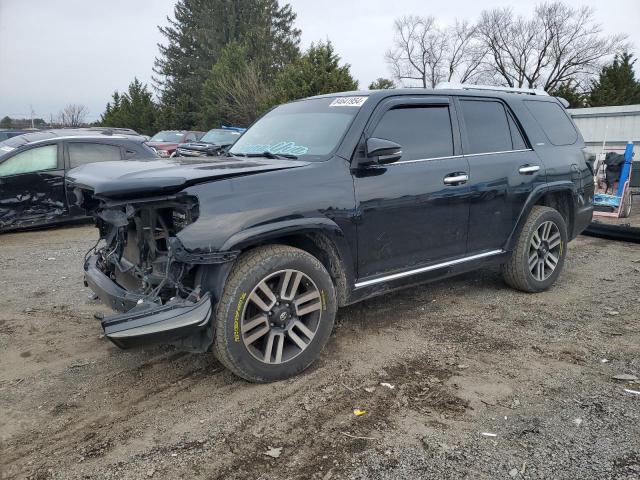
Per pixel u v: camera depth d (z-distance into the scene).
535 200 4.98
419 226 4.10
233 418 2.99
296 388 3.33
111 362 3.74
